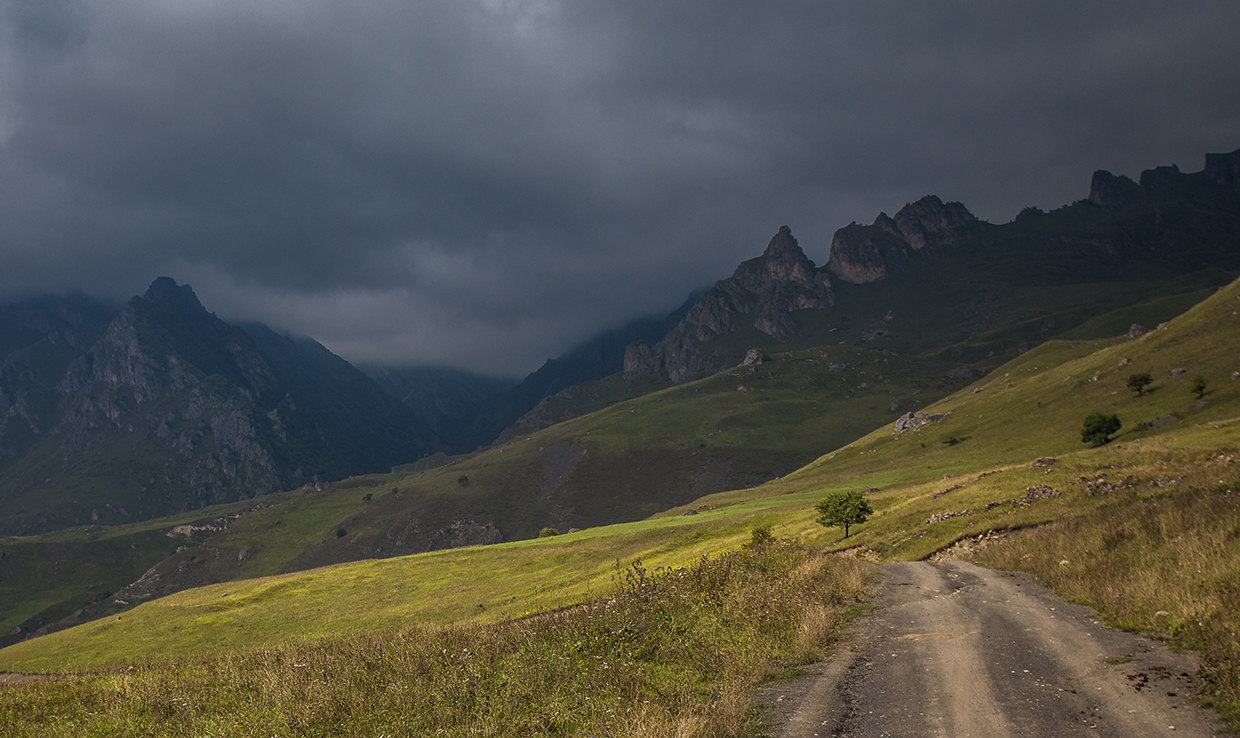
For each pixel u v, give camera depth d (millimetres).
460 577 88938
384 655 16188
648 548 82250
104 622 84562
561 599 52969
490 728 9633
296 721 11414
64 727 14336
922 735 8328
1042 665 11055
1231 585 13008
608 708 9789
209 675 17938
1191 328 127125
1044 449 110812
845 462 181375
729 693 10055
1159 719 8266
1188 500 21297
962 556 29609
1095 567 18500
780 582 18266
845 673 11500
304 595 88250
